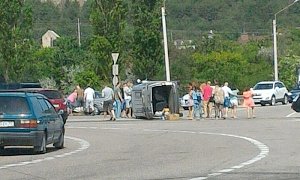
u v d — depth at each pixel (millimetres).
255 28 116312
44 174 17672
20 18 60438
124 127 37531
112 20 62219
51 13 125188
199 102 43906
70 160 21219
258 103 64438
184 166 18812
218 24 116062
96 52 62531
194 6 116750
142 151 23703
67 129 37094
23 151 24750
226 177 16359
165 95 46344
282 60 99938
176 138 28938
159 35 62219
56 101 37688
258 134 29891
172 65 83438
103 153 23344
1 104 23016
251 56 101938
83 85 67750
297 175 16578
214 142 26422
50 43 116125
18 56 60438
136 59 62344
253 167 18219
